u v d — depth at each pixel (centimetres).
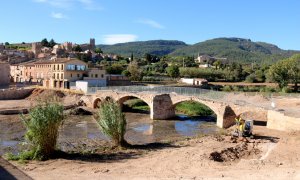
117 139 4350
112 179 2817
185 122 7394
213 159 3659
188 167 3275
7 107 8094
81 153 3950
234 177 2772
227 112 6719
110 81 12344
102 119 4341
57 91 9919
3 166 3194
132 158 3728
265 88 13112
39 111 3616
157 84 13538
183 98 7694
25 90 10206
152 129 6450
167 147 4331
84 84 10150
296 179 2627
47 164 3375
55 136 3681
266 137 4891
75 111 7888
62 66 11325
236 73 17500
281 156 3597
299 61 13650
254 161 3422
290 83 14775
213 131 6222
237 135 4853
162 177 2877
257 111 6431
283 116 5503
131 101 9719
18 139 5122
